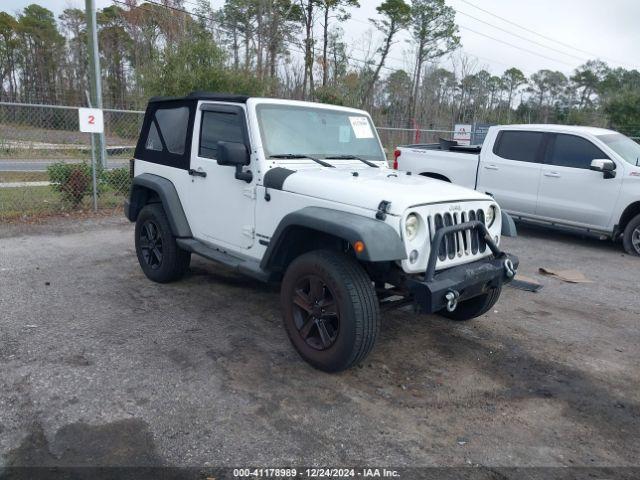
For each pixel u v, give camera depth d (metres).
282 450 2.90
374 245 3.21
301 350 3.84
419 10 40.66
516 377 3.89
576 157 8.16
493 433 3.16
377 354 4.16
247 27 29.98
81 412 3.18
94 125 9.34
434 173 9.55
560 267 7.12
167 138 5.36
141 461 2.77
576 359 4.23
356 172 4.17
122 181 10.27
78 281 5.67
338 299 3.47
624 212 7.77
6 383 3.47
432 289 3.35
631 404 3.56
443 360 4.11
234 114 4.49
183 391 3.46
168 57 16.61
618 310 5.46
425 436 3.10
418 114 34.81
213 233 4.79
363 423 3.20
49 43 46.53
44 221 8.70
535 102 61.06
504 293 5.88
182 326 4.53
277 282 4.22
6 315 4.64
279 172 4.05
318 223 3.47
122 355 3.94
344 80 33.00
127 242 7.52
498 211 4.16
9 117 10.95
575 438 3.14
